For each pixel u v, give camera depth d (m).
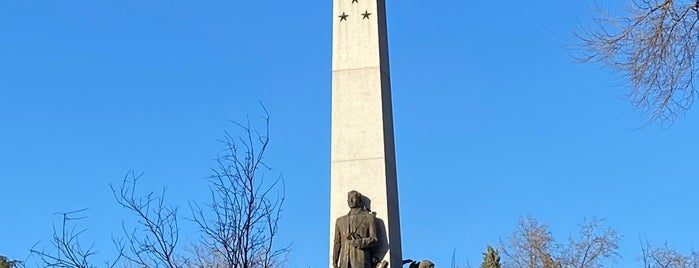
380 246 15.75
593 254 39.75
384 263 15.54
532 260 39.72
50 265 13.06
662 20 15.77
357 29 17.61
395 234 16.22
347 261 15.37
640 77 16.02
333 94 17.17
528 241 43.81
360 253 15.44
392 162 17.02
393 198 16.61
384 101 17.16
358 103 17.00
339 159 16.62
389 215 16.09
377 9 17.78
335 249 15.68
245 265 12.52
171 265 13.28
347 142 16.73
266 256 12.77
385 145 16.67
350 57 17.41
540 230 41.72
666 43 15.79
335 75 17.30
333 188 16.44
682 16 15.70
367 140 16.69
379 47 17.45
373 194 16.25
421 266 15.89
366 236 15.57
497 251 43.03
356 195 15.98
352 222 15.67
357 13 17.75
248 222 12.95
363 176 16.42
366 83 17.14
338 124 16.91
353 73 17.25
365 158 16.55
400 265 16.25
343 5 17.84
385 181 16.33
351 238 15.51
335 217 16.19
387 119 17.16
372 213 15.84
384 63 17.67
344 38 17.58
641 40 15.91
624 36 16.03
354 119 16.89
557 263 39.19
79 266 13.14
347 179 16.45
